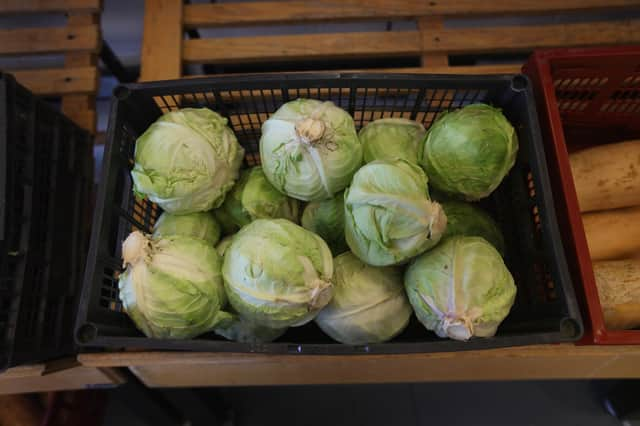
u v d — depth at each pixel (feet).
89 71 3.28
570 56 2.33
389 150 2.17
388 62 3.78
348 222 1.86
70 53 3.34
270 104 2.80
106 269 2.15
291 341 2.26
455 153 1.96
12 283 2.37
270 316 1.76
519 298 2.25
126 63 4.42
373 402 3.73
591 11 3.13
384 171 1.76
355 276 1.94
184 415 3.63
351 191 1.81
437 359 2.38
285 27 4.02
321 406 3.73
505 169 2.00
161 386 2.82
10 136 2.34
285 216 2.24
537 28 3.08
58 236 2.74
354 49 3.11
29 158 2.51
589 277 1.99
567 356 2.35
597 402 3.60
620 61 2.35
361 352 1.74
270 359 2.32
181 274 1.81
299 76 2.18
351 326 1.92
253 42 3.14
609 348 2.25
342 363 2.41
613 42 3.02
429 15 3.16
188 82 2.20
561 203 2.17
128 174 2.35
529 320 2.10
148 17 3.15
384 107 2.44
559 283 1.86
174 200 2.02
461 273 1.76
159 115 2.38
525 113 2.13
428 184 2.18
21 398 3.22
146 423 3.68
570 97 2.64
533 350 2.28
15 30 3.32
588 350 2.27
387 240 1.75
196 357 2.33
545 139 2.30
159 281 1.78
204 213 2.24
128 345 1.75
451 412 3.66
